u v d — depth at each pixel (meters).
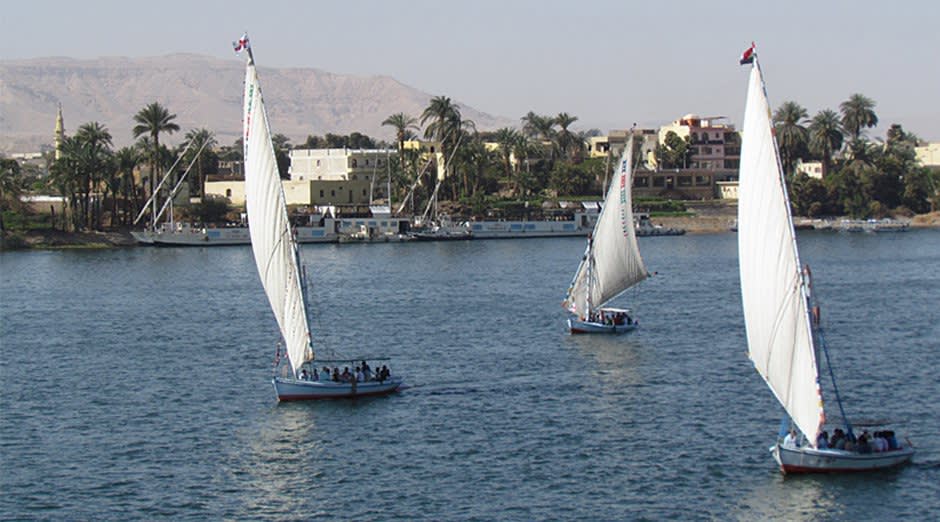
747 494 53.00
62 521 51.19
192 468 58.31
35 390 77.94
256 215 72.75
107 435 65.06
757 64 54.56
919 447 59.25
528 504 52.28
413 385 76.81
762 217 54.91
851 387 75.06
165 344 97.75
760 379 77.19
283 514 51.62
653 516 50.59
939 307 116.12
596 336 98.25
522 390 74.81
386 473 56.91
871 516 50.31
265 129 71.44
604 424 65.44
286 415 68.62
